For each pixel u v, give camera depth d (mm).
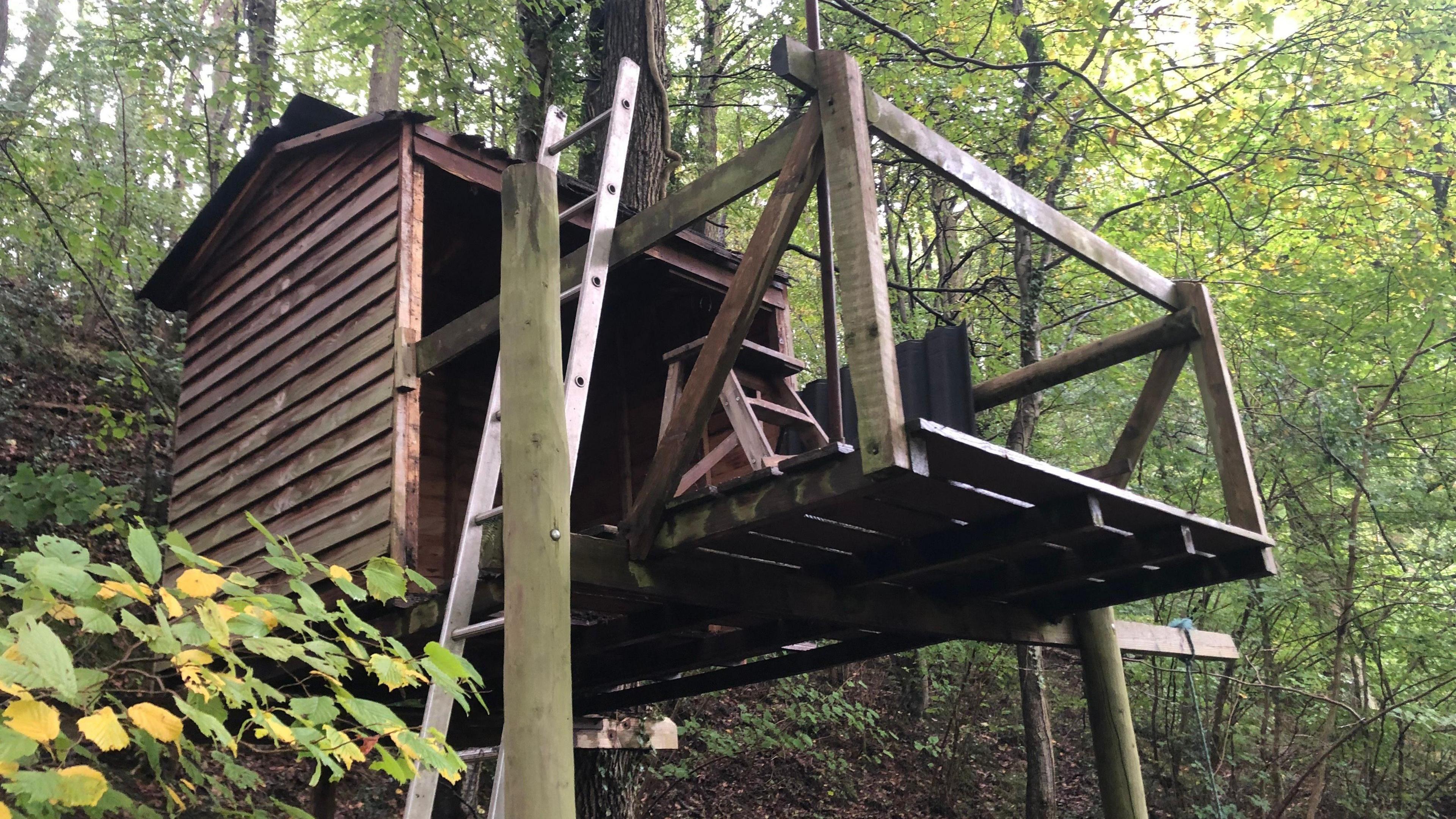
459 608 3020
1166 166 9094
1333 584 9156
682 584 3441
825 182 3484
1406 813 9297
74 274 10227
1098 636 5199
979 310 11047
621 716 6309
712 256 6016
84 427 9695
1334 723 9195
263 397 5414
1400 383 9664
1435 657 8992
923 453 2676
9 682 1450
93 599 1826
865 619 4141
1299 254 9992
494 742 5754
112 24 9484
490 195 5293
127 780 4977
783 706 10094
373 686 4961
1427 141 8602
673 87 12547
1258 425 9742
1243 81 9156
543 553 2648
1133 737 5090
